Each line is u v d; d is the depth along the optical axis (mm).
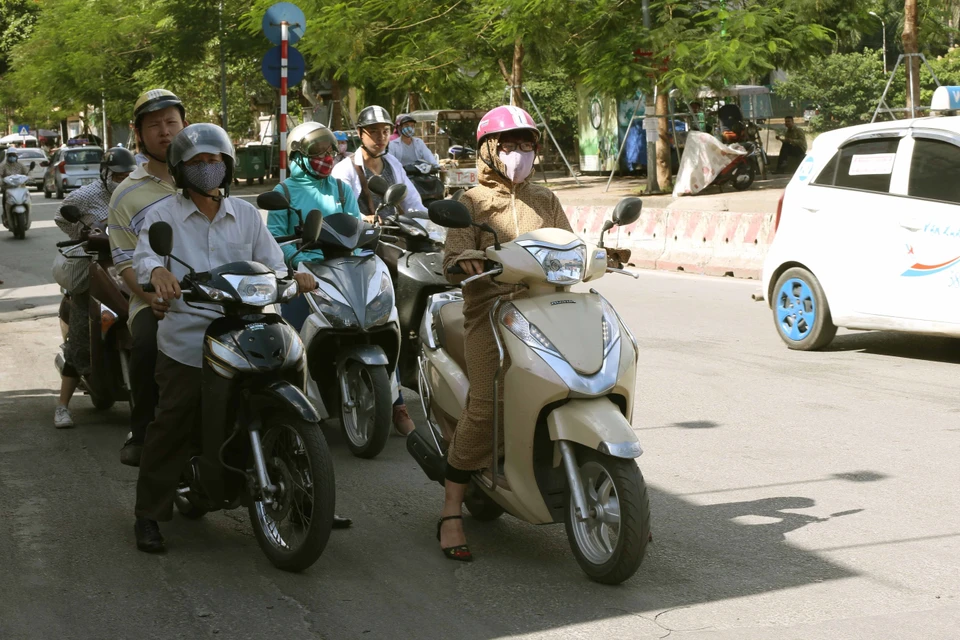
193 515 5434
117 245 5121
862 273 8867
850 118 34844
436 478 4980
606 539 4457
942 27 25594
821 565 4629
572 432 4230
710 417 7168
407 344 7340
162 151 5172
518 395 4359
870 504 5418
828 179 9273
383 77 25625
